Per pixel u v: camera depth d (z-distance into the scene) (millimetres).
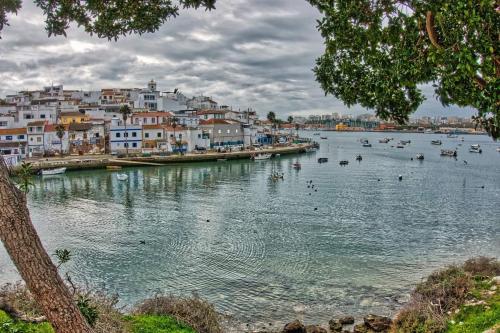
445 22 6859
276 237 35188
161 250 31781
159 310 15930
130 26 10445
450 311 16750
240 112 174375
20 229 6391
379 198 54281
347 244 33062
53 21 9680
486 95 6453
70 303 6734
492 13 6312
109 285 24984
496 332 13156
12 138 97062
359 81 9703
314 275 26375
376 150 152625
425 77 7367
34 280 6473
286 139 167000
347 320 20406
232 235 35938
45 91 162375
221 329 17531
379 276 26109
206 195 57344
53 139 99938
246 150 118688
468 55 6199
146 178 75375
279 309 21875
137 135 105188
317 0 8836
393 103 9188
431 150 154375
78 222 41188
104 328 12383
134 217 43406
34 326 12367
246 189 62719
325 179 73750
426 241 33938
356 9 8211
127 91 167250
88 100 158000
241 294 23688
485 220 41281
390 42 8094
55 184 68000
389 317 20469
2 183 6367
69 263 28844
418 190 60938
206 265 28344
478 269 22859
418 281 25156
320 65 10305
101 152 104375
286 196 56156
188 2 9562
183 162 98188
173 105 152250
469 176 77438
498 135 7633
